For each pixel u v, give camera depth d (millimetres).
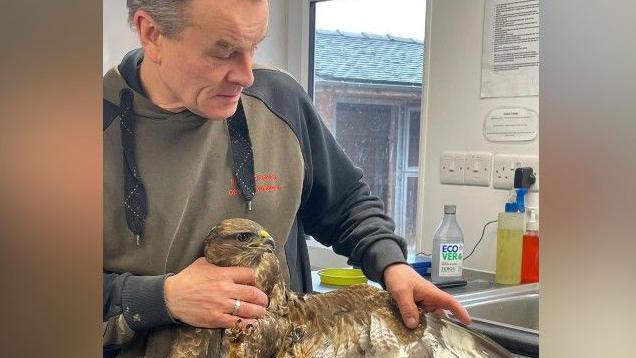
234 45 763
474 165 1690
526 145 1591
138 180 776
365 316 797
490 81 1644
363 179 1040
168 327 750
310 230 1018
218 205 817
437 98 1767
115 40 1081
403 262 887
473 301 1424
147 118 781
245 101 863
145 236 776
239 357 739
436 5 1743
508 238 1567
